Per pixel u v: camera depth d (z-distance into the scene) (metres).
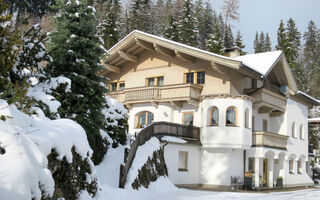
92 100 15.73
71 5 16.00
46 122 8.48
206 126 21.88
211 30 69.06
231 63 20.30
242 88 23.09
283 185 25.52
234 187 21.23
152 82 26.23
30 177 5.89
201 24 68.31
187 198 14.34
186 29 52.12
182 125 21.17
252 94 23.19
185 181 20.75
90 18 16.30
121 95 26.55
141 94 24.84
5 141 6.00
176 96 22.95
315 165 39.12
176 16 63.78
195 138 21.97
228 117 21.50
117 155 17.73
